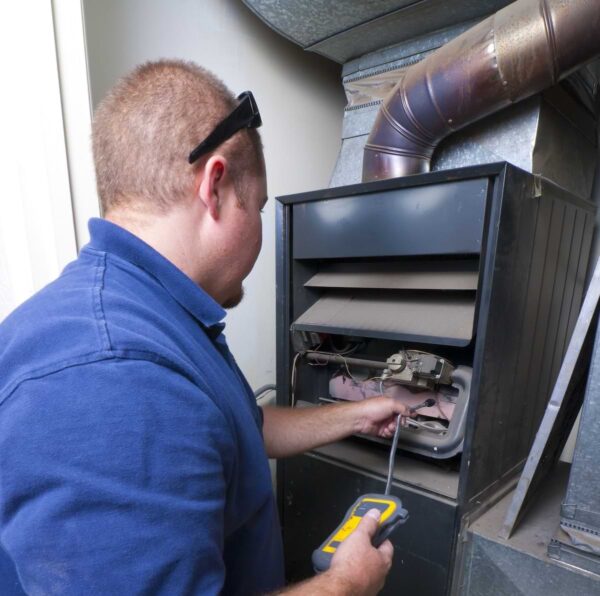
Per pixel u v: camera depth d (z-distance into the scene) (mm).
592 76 997
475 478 738
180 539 333
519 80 729
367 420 837
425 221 725
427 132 871
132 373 341
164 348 381
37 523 298
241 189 530
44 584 302
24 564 302
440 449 775
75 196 864
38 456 306
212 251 515
